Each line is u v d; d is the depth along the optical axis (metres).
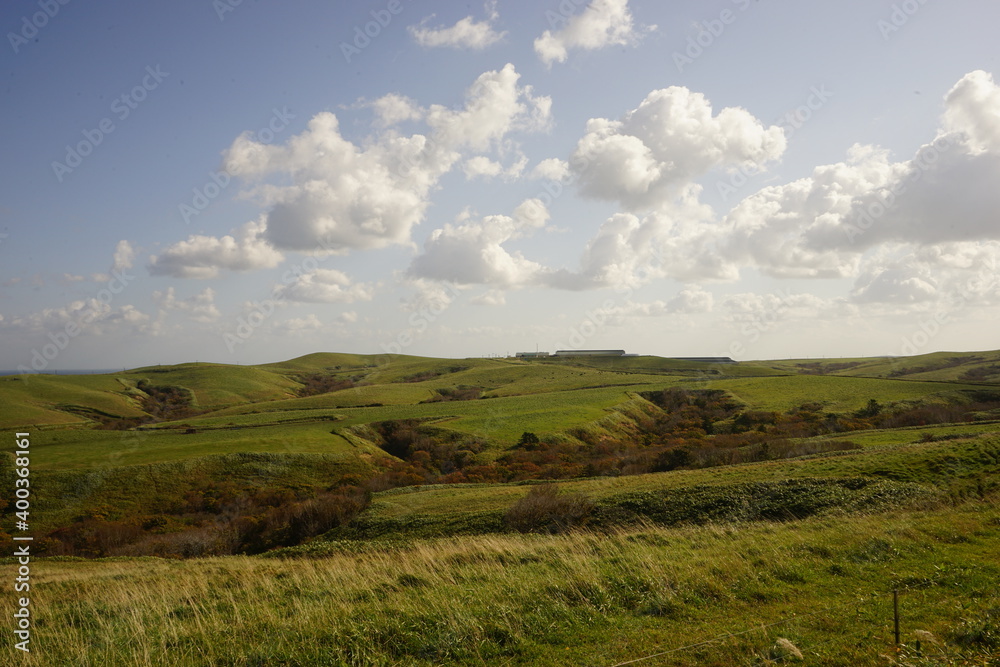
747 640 7.78
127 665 8.59
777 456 46.66
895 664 6.73
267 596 12.49
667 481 35.34
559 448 73.12
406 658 8.16
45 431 86.81
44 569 26.11
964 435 43.81
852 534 14.07
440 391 137.38
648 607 9.47
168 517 53.41
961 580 10.05
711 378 130.12
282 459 71.50
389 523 35.69
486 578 12.26
